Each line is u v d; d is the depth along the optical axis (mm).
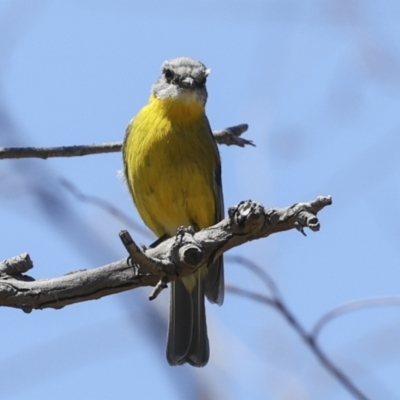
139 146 12055
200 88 12211
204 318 11648
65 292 7730
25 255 7938
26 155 10148
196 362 11453
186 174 11984
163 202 12141
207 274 10805
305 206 7023
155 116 12078
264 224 7223
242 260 9531
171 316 11594
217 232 7445
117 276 7672
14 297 7730
